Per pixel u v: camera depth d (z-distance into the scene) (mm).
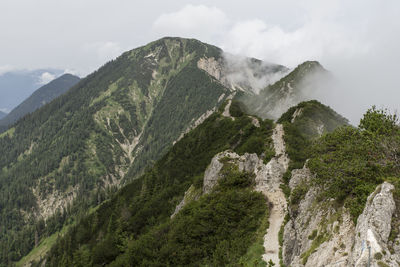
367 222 18250
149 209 90812
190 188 79375
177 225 48531
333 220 23047
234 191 46000
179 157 129000
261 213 39531
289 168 50656
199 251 38531
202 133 134250
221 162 59875
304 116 94375
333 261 19203
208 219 42625
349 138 31969
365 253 16719
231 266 31203
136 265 48406
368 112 30953
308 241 24859
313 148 39469
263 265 29016
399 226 17562
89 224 135750
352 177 24984
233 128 116062
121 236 84312
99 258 79500
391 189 19453
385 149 25781
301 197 33625
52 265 127750
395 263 15930
